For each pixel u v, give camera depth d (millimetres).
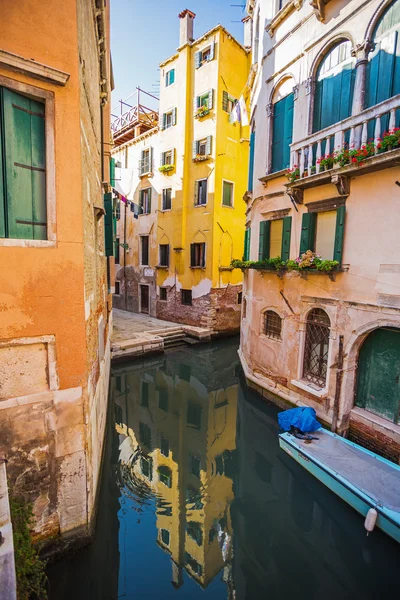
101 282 8188
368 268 6695
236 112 11508
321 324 8008
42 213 4027
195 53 17297
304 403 8438
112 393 11703
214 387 12289
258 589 4875
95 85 7254
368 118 6242
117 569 5117
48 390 4168
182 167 18125
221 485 7117
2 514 3113
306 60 8047
